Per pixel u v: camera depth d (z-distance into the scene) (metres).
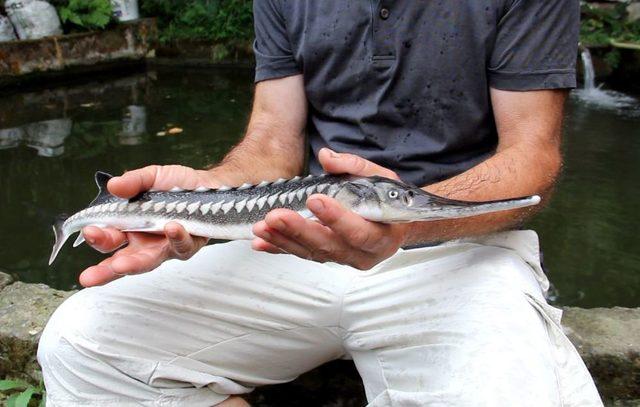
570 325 1.78
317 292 1.46
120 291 1.44
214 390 1.50
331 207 1.14
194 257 1.49
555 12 1.45
